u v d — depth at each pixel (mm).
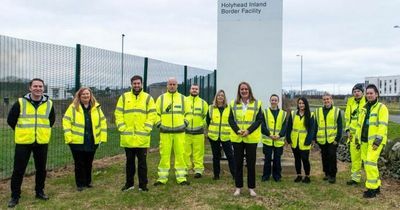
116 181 9133
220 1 11844
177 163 8898
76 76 10219
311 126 9078
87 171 8469
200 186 8695
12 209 6988
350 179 9578
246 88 7719
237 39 11789
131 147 8125
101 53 11273
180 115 8781
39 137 7293
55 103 9625
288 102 22469
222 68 11844
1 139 9031
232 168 9516
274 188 8594
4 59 8266
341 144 12742
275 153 9344
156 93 14320
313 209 7145
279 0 11656
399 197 7973
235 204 7344
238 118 7754
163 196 7844
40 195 7621
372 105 8094
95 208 7113
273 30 11672
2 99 8336
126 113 8133
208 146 15125
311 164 11617
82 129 8039
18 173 7207
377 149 7895
